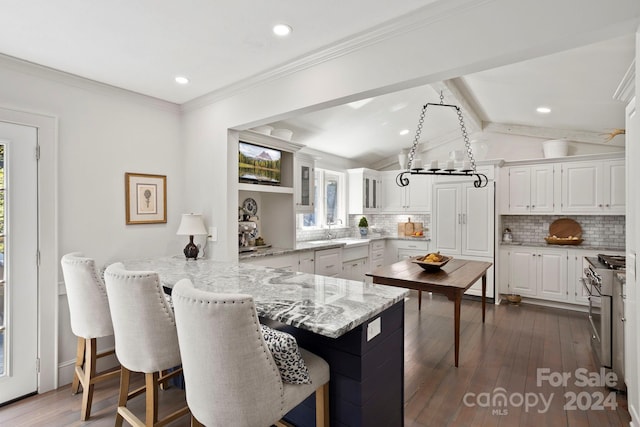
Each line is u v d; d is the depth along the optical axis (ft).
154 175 10.67
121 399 6.34
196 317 3.98
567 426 6.89
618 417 7.20
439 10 6.02
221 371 3.95
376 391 5.17
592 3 4.83
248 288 6.30
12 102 7.86
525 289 16.15
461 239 17.20
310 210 14.97
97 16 6.33
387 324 5.51
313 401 5.42
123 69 8.62
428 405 7.59
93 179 9.29
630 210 6.45
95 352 7.19
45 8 6.05
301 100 8.24
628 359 6.59
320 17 6.42
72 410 7.45
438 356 10.12
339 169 20.20
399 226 21.72
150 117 10.64
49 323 8.33
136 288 5.33
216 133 10.35
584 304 14.74
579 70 9.12
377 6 6.07
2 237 7.70
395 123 16.61
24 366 7.97
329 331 4.23
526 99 12.81
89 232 9.18
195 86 9.80
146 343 5.43
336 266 15.87
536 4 5.24
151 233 10.60
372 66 6.98
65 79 8.75
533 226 17.20
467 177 17.06
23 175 7.97
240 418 4.02
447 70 6.06
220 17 6.41
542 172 15.96
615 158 14.43
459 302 9.36
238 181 10.86
